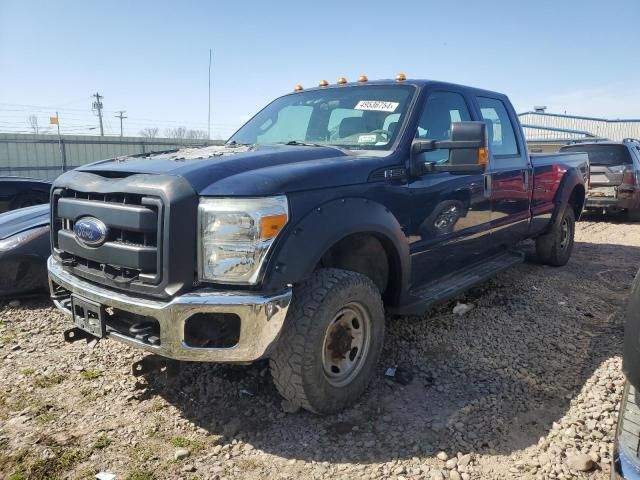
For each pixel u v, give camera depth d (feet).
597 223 36.04
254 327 8.45
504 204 16.05
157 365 9.92
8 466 8.60
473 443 9.32
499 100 17.06
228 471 8.59
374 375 11.76
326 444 9.29
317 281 9.54
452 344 13.44
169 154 11.53
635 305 6.13
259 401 10.63
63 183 10.62
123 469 8.58
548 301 16.94
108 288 9.43
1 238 16.47
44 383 11.41
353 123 12.99
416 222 12.01
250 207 8.54
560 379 11.64
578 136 110.42
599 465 8.52
